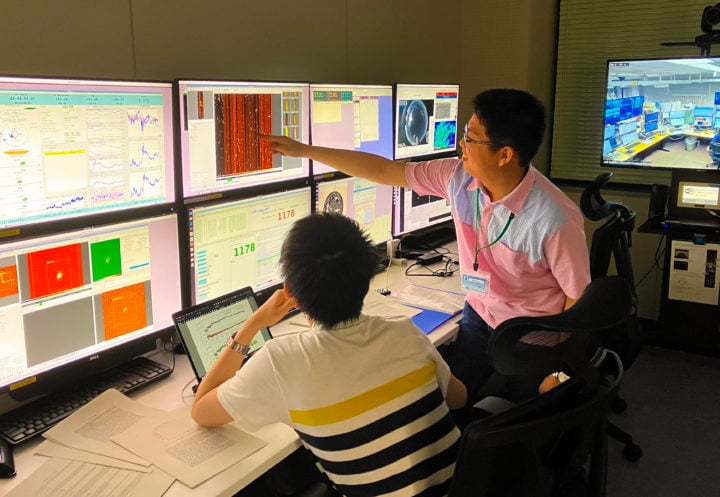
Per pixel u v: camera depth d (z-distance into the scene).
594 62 4.09
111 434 1.48
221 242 2.00
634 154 3.91
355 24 3.04
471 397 2.17
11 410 1.59
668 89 3.73
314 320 1.30
